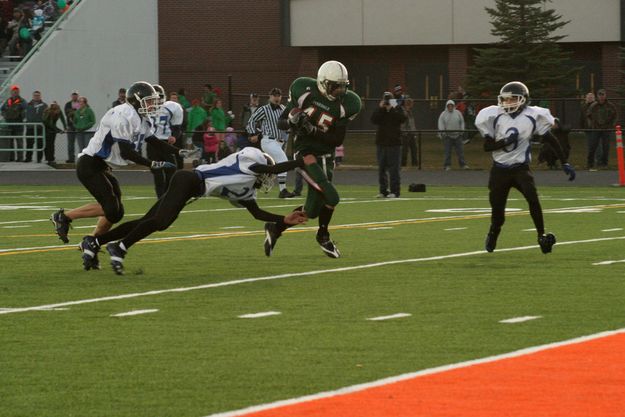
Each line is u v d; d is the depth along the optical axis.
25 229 38.50
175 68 115.25
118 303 22.77
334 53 108.25
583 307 21.92
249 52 113.94
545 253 29.61
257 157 26.23
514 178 29.50
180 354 17.91
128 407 14.84
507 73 92.44
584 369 16.59
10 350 18.30
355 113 29.14
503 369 16.62
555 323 20.28
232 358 17.58
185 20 114.81
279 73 113.38
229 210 45.78
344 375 16.38
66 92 86.19
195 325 20.33
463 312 21.47
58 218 27.80
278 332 19.61
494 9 97.25
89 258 27.28
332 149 29.53
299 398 15.09
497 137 29.20
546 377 16.12
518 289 24.25
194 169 26.50
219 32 114.25
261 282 25.55
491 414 14.25
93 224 40.50
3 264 28.95
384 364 17.06
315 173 28.38
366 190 58.12
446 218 41.53
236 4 113.81
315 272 27.14
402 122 52.34
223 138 73.12
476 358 17.39
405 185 62.03
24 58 84.94
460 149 73.00
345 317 21.02
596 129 70.25
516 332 19.44
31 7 94.12
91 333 19.66
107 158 26.95
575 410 14.41
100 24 88.12
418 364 17.03
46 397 15.37
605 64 100.19
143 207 47.53
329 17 103.81
